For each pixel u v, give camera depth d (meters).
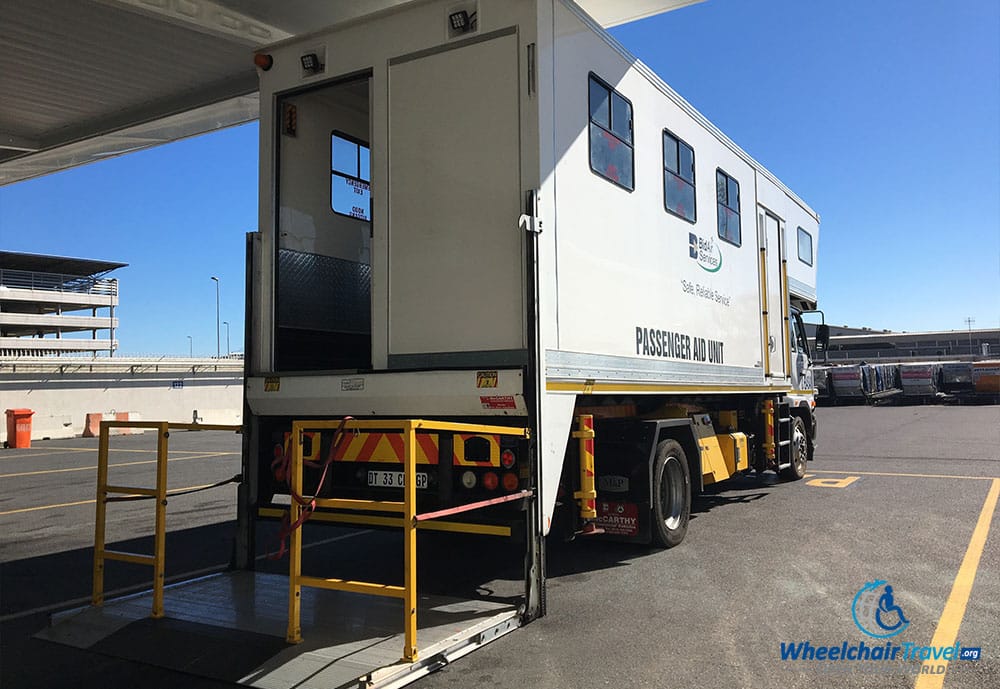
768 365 9.48
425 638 4.25
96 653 4.29
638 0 7.97
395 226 5.34
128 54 9.96
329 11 8.51
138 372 24.55
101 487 5.07
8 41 9.51
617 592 5.42
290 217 6.07
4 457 16.44
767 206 9.66
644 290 6.29
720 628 4.61
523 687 3.78
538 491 4.76
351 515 5.28
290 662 3.96
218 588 5.30
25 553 7.09
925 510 8.34
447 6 5.22
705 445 7.71
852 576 5.70
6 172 15.03
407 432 3.94
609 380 5.68
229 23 8.61
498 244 4.95
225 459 15.42
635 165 6.22
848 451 15.13
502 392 4.75
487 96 5.05
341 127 6.65
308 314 6.21
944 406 33.56
